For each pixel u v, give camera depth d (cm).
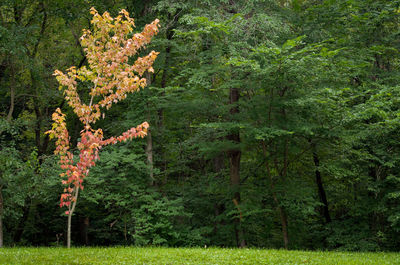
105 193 1739
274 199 1723
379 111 1473
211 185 1861
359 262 980
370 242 1712
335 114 1529
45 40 2128
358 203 1762
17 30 1642
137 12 2064
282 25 1784
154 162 2122
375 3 1822
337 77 1617
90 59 1162
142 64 1139
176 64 2089
